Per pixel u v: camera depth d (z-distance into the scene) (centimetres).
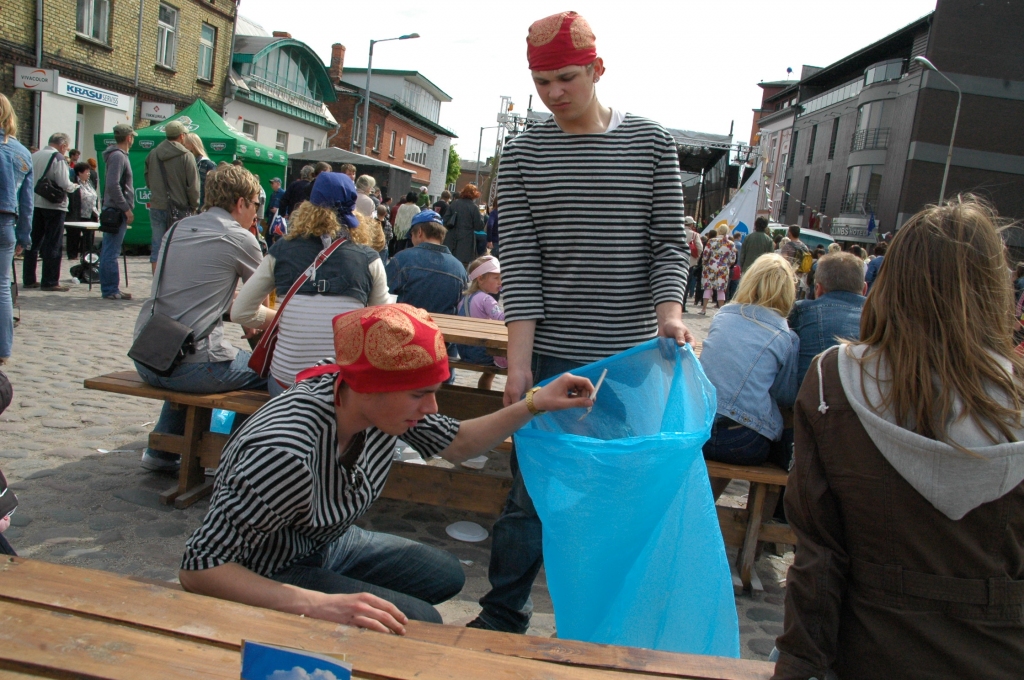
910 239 138
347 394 167
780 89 6744
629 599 203
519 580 242
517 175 245
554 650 155
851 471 136
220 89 2411
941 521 130
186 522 342
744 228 1858
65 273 1052
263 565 174
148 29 1984
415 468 358
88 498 354
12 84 1568
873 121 3862
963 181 3491
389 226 1653
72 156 1173
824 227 4272
